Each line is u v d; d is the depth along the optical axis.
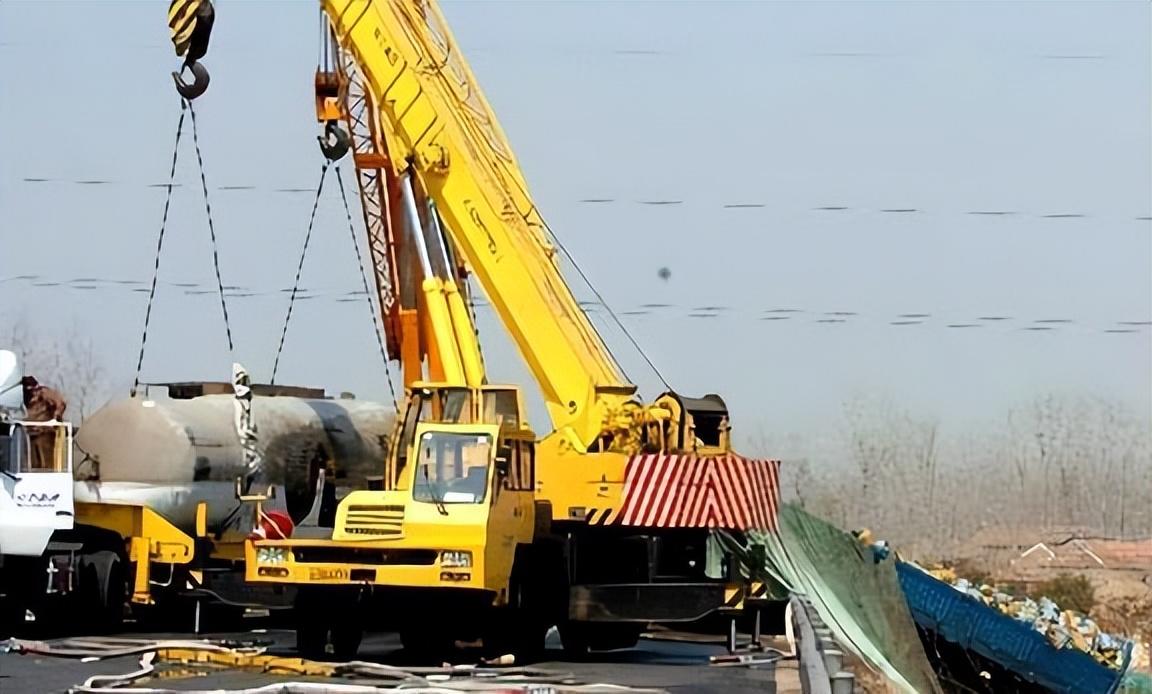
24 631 30.17
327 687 20.12
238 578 25.64
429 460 23.84
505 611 25.34
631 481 26.50
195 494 30.69
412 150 28.36
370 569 23.53
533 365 27.77
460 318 28.28
